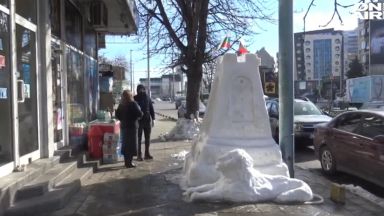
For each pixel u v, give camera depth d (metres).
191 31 20.36
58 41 11.88
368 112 10.30
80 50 15.10
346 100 55.53
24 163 9.11
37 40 10.16
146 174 10.80
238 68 9.25
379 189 10.05
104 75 23.89
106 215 7.41
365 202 8.30
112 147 12.45
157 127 27.56
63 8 12.38
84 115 15.67
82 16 15.41
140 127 13.16
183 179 9.69
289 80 9.52
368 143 9.75
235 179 8.13
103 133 12.43
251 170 8.23
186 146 16.53
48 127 10.36
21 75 9.16
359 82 51.00
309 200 8.16
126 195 8.70
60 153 10.86
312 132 16.03
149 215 7.38
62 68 12.29
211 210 7.61
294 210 7.64
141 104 13.23
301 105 17.75
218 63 9.81
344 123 11.06
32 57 9.88
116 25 19.30
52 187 8.45
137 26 19.52
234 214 7.38
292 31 9.47
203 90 50.75
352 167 10.42
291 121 9.56
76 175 9.76
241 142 8.97
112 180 10.09
